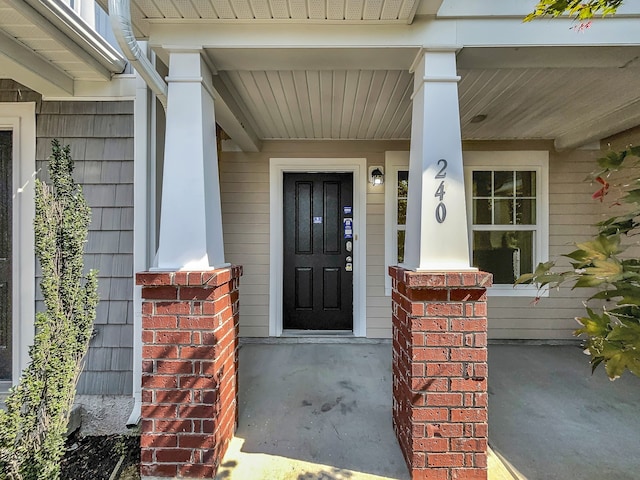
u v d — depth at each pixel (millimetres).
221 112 2801
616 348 782
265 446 2135
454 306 1820
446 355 1821
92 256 2598
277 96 2869
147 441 1870
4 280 2676
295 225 4320
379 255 4184
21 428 1702
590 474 1902
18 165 2613
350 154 4160
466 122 3562
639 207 917
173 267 1928
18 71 2215
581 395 2838
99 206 2613
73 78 2566
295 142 4160
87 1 2344
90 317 2006
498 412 2561
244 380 3078
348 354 3748
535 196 4234
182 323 1861
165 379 1867
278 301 4199
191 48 1971
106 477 2010
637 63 2184
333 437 2227
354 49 1985
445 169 1929
